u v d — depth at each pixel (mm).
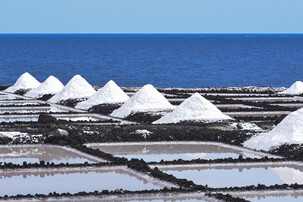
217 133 76812
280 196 50750
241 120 89938
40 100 122500
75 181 54750
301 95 131500
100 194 49875
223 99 119188
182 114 88438
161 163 61812
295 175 58031
